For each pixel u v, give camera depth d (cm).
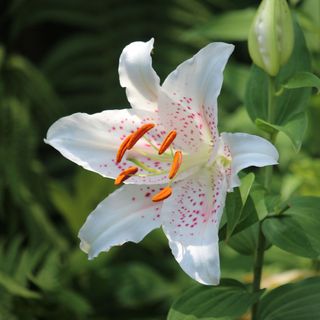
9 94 169
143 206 98
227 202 91
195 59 94
